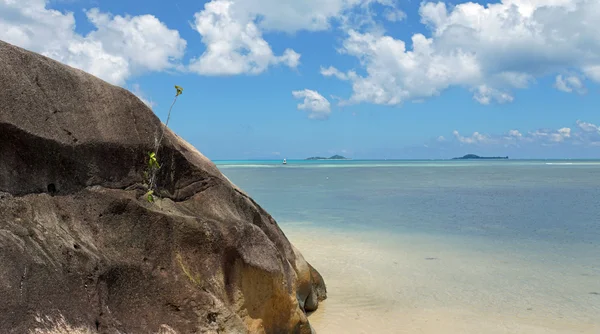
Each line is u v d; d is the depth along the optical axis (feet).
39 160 19.60
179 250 21.81
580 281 39.52
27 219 18.54
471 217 75.56
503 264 45.03
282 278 24.12
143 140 22.85
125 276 19.89
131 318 19.34
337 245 53.62
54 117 20.07
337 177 218.18
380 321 31.19
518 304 34.19
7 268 16.85
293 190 134.92
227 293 22.21
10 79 19.04
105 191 21.04
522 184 159.84
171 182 24.13
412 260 46.70
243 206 26.76
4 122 18.48
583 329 29.81
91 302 18.30
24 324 16.33
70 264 18.47
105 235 20.38
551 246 52.95
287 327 24.75
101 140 21.27
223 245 22.54
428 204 95.04
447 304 34.35
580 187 143.33
